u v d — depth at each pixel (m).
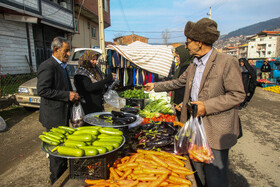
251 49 66.75
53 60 2.44
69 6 14.52
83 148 1.49
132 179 1.59
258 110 7.60
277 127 5.57
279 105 8.51
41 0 10.95
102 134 1.75
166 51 7.17
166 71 7.20
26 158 3.74
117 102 3.72
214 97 1.54
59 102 2.43
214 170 1.62
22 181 3.00
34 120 5.90
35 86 6.04
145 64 6.97
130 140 2.24
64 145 1.58
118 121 2.02
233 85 1.45
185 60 3.44
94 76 3.08
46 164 3.52
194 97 1.74
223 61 1.50
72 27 14.76
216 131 1.54
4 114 6.39
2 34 9.15
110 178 1.59
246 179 3.09
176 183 1.58
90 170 1.61
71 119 2.57
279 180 3.06
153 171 1.61
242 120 6.24
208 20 1.50
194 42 1.61
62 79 2.51
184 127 1.78
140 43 7.91
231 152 4.03
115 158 1.84
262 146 4.30
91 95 3.06
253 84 7.14
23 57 10.44
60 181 1.58
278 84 13.95
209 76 1.55
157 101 4.05
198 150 1.61
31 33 10.99
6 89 7.49
